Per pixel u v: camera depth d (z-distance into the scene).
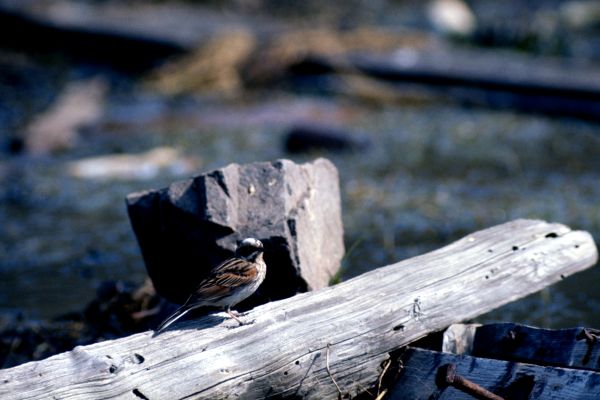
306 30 31.02
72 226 15.51
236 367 6.41
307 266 8.01
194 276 8.16
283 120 23.27
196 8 37.38
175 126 22.97
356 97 25.06
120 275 12.77
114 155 20.47
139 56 29.80
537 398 6.49
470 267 7.85
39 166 19.73
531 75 24.39
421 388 7.07
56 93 26.83
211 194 7.89
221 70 27.14
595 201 15.69
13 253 14.03
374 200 16.14
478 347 7.33
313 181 8.58
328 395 6.89
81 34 30.19
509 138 21.06
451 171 18.22
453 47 30.25
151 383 6.10
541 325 10.20
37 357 9.37
